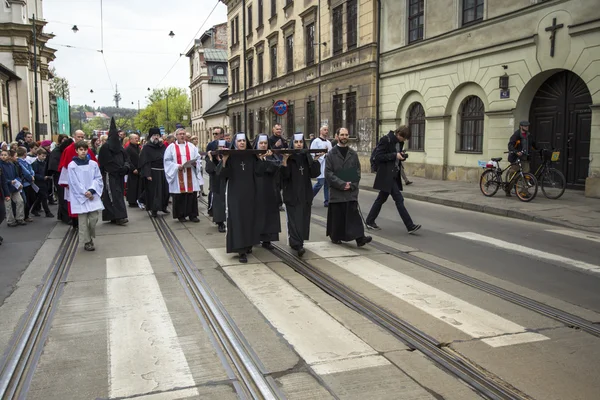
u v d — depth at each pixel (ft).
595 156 41.73
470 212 39.32
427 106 61.52
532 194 41.86
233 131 147.02
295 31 97.40
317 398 11.40
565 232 30.76
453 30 55.77
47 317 16.83
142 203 44.96
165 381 12.28
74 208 26.20
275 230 25.26
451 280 20.52
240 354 13.65
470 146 56.18
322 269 22.31
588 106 43.27
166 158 35.35
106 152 33.91
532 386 11.92
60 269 23.00
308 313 16.85
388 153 29.84
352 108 78.13
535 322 15.90
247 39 128.36
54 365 13.25
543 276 21.16
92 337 15.08
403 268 22.44
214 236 30.50
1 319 16.78
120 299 18.56
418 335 14.83
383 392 11.66
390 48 68.18
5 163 34.27
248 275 21.56
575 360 13.26
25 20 113.80
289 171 24.59
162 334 15.23
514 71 48.60
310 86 92.17
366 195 51.57
